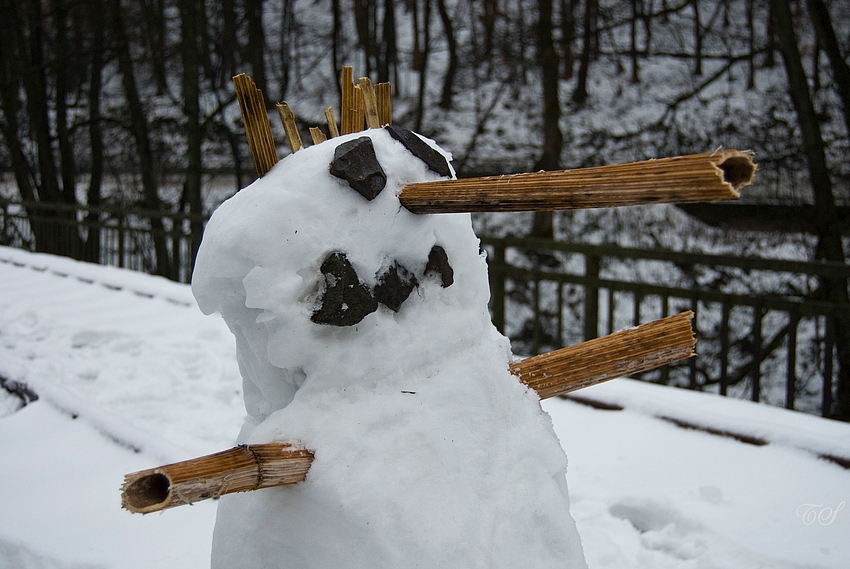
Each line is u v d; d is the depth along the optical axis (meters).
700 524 2.93
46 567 2.67
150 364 5.33
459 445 1.51
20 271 8.33
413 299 1.63
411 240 1.58
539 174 1.32
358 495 1.40
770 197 12.45
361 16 19.42
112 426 3.91
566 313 12.09
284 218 1.48
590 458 3.64
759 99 18.86
